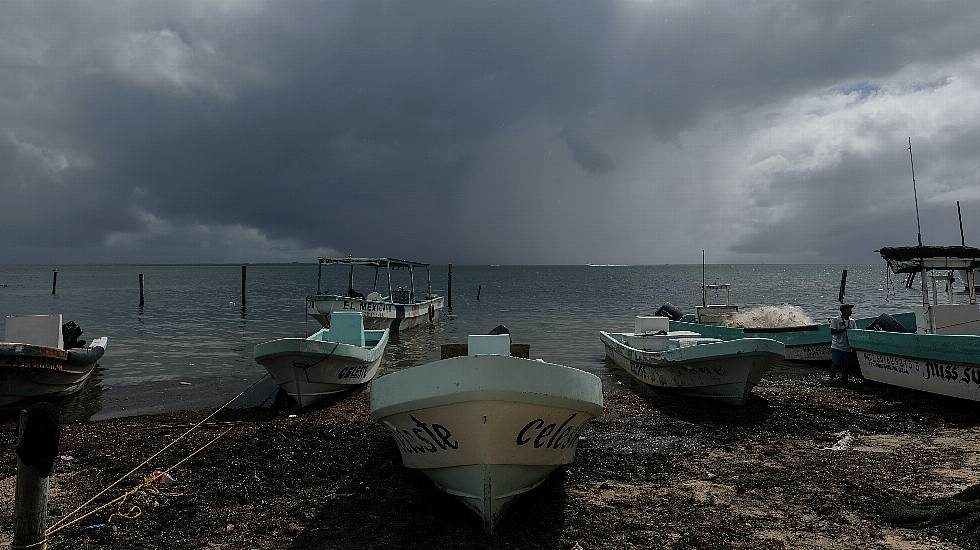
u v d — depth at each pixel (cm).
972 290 1539
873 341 1554
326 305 2958
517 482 765
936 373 1362
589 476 930
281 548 695
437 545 699
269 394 1641
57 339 1518
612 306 5309
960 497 764
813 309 4584
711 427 1227
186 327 3425
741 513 771
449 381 705
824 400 1448
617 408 1412
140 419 1350
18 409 1392
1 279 13175
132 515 789
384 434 1158
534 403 714
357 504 824
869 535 693
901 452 1023
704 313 2512
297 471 955
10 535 734
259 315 4256
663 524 744
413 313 3541
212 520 773
